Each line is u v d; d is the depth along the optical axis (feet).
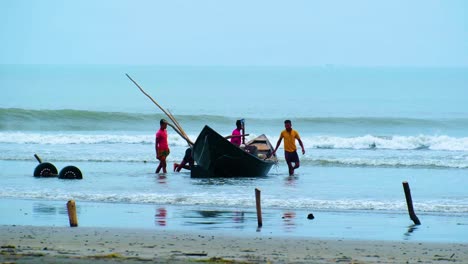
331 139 255.29
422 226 117.91
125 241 101.14
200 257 89.97
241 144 185.68
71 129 310.45
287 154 182.80
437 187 161.27
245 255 92.32
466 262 90.27
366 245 100.73
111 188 157.28
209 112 413.39
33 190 153.89
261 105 479.41
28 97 552.82
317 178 176.86
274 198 144.77
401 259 91.61
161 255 90.94
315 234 110.32
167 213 128.98
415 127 334.85
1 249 93.30
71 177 171.01
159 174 182.09
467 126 335.06
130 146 247.50
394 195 149.59
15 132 292.40
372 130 325.42
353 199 144.05
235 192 152.46
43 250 92.99
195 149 176.55
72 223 114.11
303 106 469.57
